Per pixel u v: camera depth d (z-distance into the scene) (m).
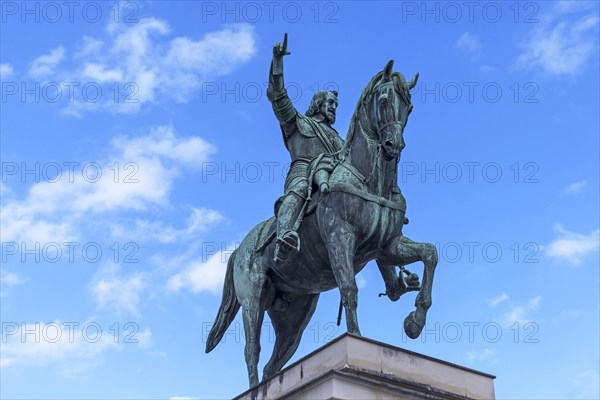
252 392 10.91
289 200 11.66
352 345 9.95
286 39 12.17
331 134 12.77
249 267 12.38
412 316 10.81
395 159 11.46
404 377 10.16
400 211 11.41
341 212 11.16
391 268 11.77
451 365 10.55
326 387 9.61
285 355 12.70
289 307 12.66
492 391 10.70
